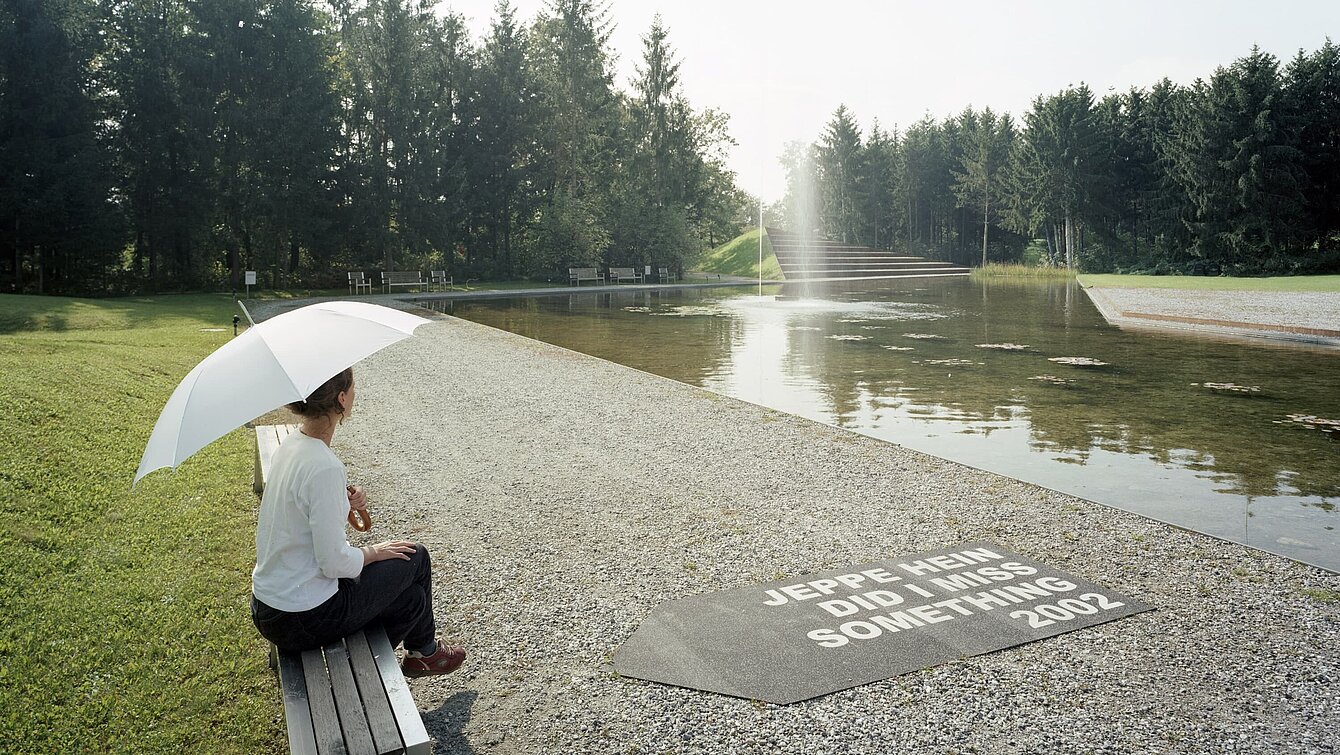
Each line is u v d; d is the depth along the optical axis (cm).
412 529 604
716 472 746
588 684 386
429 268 4647
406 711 275
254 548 543
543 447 847
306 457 308
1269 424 989
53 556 498
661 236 4912
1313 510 664
